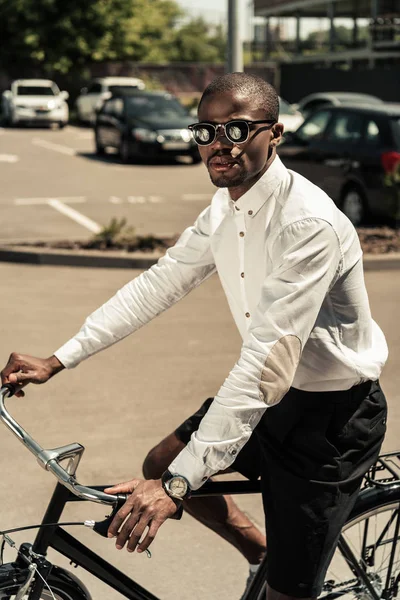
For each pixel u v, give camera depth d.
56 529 2.41
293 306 2.20
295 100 36.12
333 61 37.00
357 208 11.92
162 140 19.86
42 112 31.05
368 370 2.41
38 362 2.68
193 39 63.69
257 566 2.90
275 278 2.23
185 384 5.73
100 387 5.64
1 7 38.78
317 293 2.22
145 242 9.94
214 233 2.49
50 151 23.33
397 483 2.71
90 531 3.91
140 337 6.77
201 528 3.95
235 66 10.98
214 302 7.90
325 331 2.34
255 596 2.65
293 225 2.23
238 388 2.20
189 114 21.00
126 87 33.12
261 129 2.24
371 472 2.75
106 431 4.95
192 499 2.82
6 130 30.88
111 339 2.74
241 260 2.41
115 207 13.95
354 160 11.84
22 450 4.71
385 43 32.41
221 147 2.23
